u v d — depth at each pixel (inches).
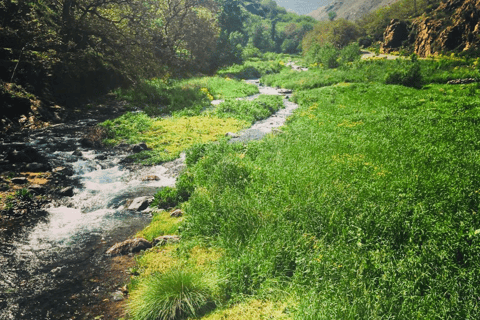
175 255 267.9
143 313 198.1
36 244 297.1
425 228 249.4
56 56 951.0
